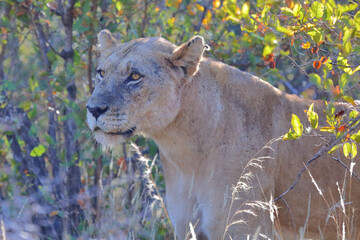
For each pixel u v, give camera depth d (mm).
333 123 7773
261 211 8648
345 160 9102
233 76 9055
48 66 13078
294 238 9352
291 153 9031
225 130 8734
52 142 12141
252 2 12867
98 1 12398
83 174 13180
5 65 15523
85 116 11953
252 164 8594
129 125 8414
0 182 12969
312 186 9062
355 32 7500
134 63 8422
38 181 13070
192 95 8680
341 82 7539
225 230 8141
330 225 9219
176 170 9195
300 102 9336
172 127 8711
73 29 11938
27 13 12773
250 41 12719
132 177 12539
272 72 12227
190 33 12938
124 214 11906
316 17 7637
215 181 8641
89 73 12562
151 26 13398
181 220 9039
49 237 12430
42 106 12844
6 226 11883
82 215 12719
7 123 12742
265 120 8922
